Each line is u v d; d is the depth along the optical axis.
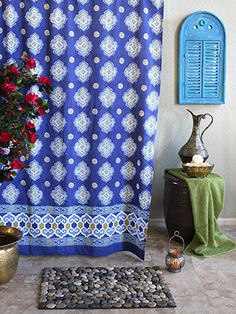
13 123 2.45
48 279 2.61
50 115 2.91
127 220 3.09
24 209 3.01
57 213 3.00
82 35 2.86
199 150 3.26
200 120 3.33
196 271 2.76
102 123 2.94
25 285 2.55
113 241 3.08
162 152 3.60
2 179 2.59
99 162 2.97
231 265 2.86
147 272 2.73
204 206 3.07
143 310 2.28
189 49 3.45
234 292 2.48
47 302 2.33
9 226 2.84
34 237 3.02
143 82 2.88
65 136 2.92
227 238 3.22
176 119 3.56
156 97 2.90
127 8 2.85
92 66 2.89
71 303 2.33
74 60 2.87
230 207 3.68
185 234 3.18
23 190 2.98
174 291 2.49
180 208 3.14
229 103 3.58
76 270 2.75
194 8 3.44
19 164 2.51
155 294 2.44
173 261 2.73
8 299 2.38
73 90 2.89
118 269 2.77
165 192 3.31
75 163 2.97
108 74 2.89
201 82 3.49
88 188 3.00
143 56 2.86
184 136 3.59
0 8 2.81
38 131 2.92
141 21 2.84
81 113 2.93
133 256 3.03
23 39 2.85
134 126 2.96
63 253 3.04
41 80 2.60
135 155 2.99
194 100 3.51
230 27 3.48
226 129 3.61
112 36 2.86
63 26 2.83
